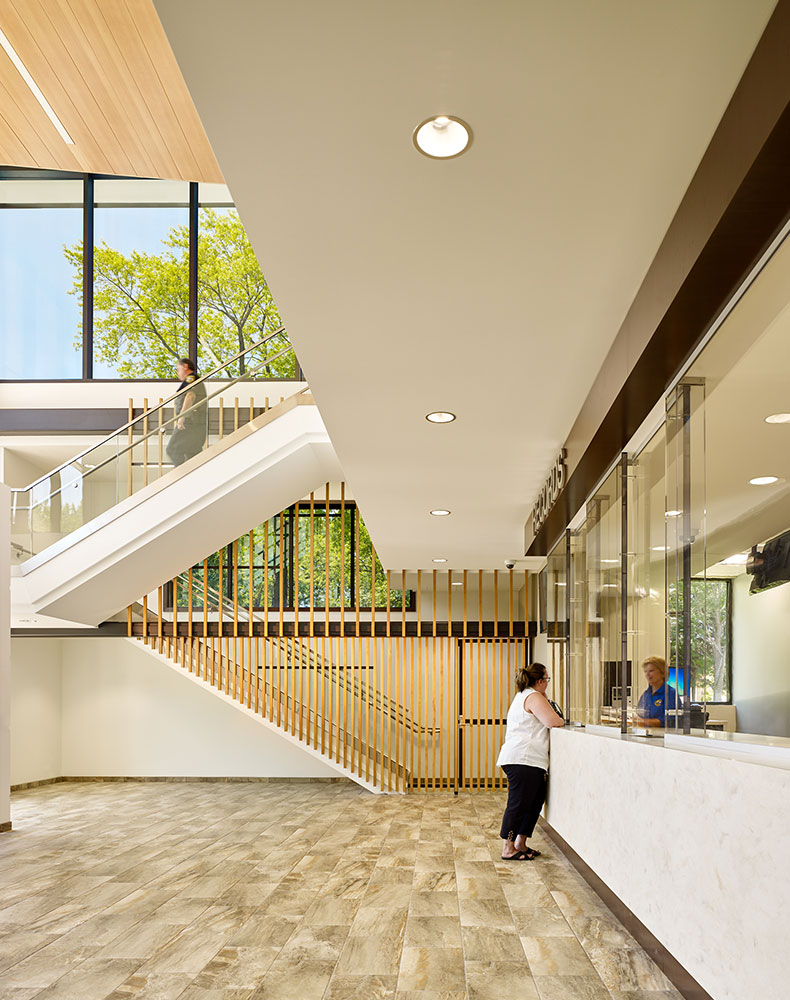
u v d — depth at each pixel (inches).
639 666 182.1
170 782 518.6
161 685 529.0
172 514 369.1
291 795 455.2
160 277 533.0
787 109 75.0
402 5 75.4
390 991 149.9
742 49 81.1
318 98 88.4
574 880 239.8
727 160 90.2
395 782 462.9
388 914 203.9
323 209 109.9
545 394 183.5
